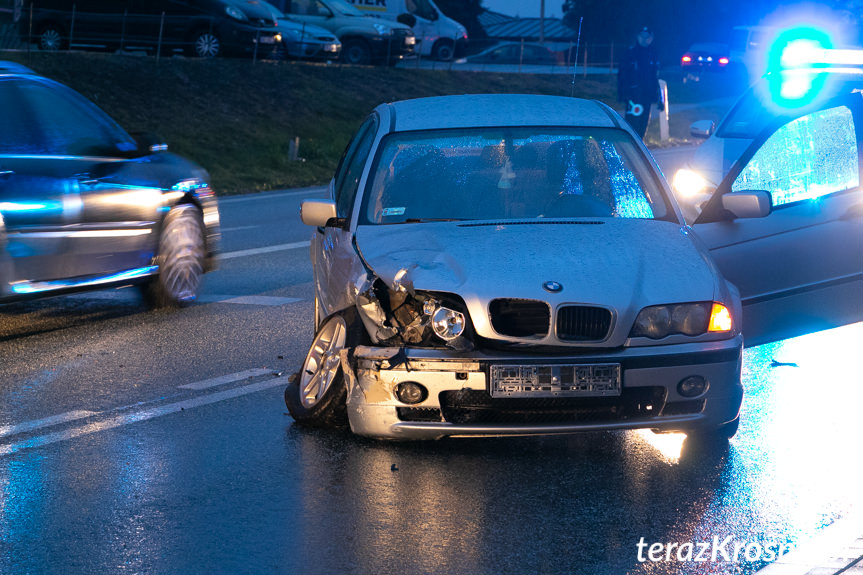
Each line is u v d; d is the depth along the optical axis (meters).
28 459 12.38
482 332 11.68
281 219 34.97
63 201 18.56
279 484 11.44
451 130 15.02
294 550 9.78
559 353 11.66
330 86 68.31
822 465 11.75
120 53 63.22
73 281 18.94
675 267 12.32
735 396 12.02
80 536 10.16
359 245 13.30
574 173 14.35
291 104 63.41
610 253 12.48
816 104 16.03
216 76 63.12
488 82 80.50
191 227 21.20
